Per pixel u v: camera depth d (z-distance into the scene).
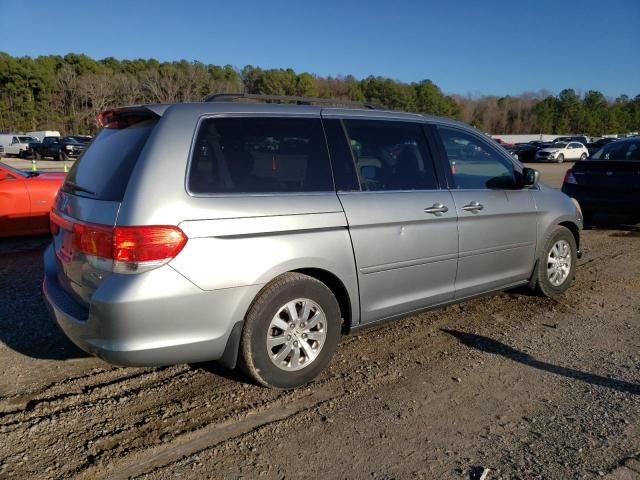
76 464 2.72
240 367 3.38
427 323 4.78
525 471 2.70
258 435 3.00
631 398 3.46
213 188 3.09
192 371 3.76
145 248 2.82
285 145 3.46
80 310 3.10
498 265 4.70
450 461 2.79
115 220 2.85
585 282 6.13
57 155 36.69
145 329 2.87
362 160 3.80
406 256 3.90
